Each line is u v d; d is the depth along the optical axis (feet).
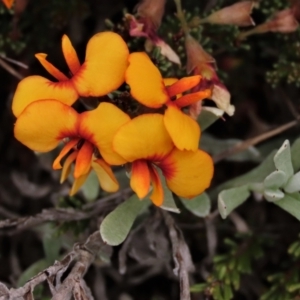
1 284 0.49
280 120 0.64
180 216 0.60
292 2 0.56
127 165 0.51
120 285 0.63
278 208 0.62
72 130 0.49
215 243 0.59
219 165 0.64
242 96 0.64
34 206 0.66
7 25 0.62
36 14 0.62
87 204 0.58
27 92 0.49
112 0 0.64
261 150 0.61
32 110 0.48
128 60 0.48
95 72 0.49
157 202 0.50
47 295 0.61
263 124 0.64
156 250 0.57
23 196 0.66
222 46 0.59
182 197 0.54
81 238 0.58
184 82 0.49
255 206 0.62
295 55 0.60
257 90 0.65
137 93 0.48
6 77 0.65
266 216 0.63
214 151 0.60
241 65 0.63
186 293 0.52
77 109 0.61
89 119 0.48
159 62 0.55
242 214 0.63
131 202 0.53
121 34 0.56
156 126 0.48
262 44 0.62
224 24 0.56
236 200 0.54
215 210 0.59
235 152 0.59
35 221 0.56
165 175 0.50
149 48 0.54
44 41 0.63
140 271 0.63
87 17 0.65
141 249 0.59
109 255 0.55
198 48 0.54
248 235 0.59
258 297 0.61
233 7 0.55
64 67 0.65
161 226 0.58
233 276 0.56
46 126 0.49
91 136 0.49
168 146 0.49
